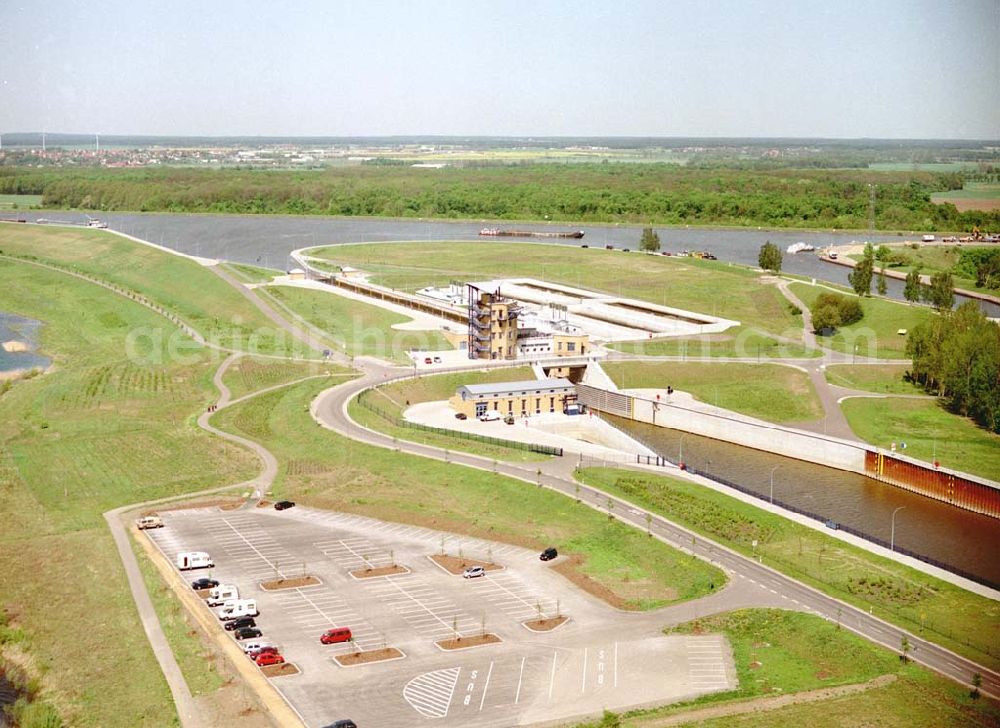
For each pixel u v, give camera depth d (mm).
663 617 175500
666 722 142250
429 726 142500
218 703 149375
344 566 197500
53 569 197000
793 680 154625
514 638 168000
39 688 156250
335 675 156375
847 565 196625
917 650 163000
